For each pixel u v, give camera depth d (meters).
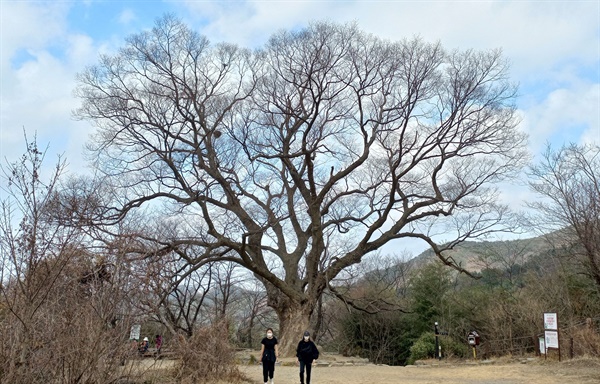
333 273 32.38
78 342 9.85
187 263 27.64
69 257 9.62
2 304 9.10
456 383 17.89
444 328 39.75
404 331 44.16
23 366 9.02
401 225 32.47
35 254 9.24
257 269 30.17
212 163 31.11
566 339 23.55
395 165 28.95
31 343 9.27
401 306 44.56
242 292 46.50
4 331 8.94
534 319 29.38
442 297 42.62
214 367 15.66
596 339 22.92
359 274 48.09
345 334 45.53
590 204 26.08
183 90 30.42
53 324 9.67
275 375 20.81
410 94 28.31
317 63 29.31
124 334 10.82
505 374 20.27
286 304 33.28
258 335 52.53
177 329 17.61
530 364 22.75
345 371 22.95
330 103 33.00
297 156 30.91
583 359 20.95
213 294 43.56
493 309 34.41
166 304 15.71
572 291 32.00
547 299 32.66
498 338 32.09
